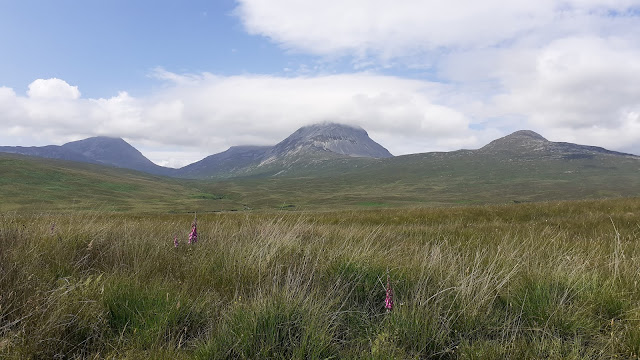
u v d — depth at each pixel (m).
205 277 4.84
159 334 3.19
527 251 6.50
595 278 4.63
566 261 5.57
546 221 14.15
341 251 5.91
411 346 3.36
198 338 3.36
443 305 4.03
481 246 7.91
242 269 5.07
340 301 4.25
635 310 3.71
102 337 3.18
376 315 3.90
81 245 5.83
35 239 5.77
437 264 5.32
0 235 5.86
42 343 2.93
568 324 3.62
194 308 3.75
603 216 14.41
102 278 4.38
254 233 8.66
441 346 3.34
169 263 5.46
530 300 4.13
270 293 4.05
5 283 3.70
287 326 3.37
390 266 5.19
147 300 3.73
